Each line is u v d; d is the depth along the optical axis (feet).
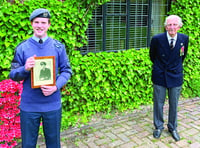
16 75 5.77
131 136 10.20
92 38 13.03
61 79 6.33
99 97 12.34
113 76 12.59
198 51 15.75
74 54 11.44
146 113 12.86
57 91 6.41
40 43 5.99
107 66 12.34
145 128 11.01
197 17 14.94
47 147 6.79
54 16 10.25
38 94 6.09
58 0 10.92
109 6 13.17
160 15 15.62
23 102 6.21
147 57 13.92
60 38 10.74
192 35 15.11
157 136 10.02
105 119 12.02
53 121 6.38
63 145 9.40
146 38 15.17
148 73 13.80
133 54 13.55
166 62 9.30
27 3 9.58
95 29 12.99
